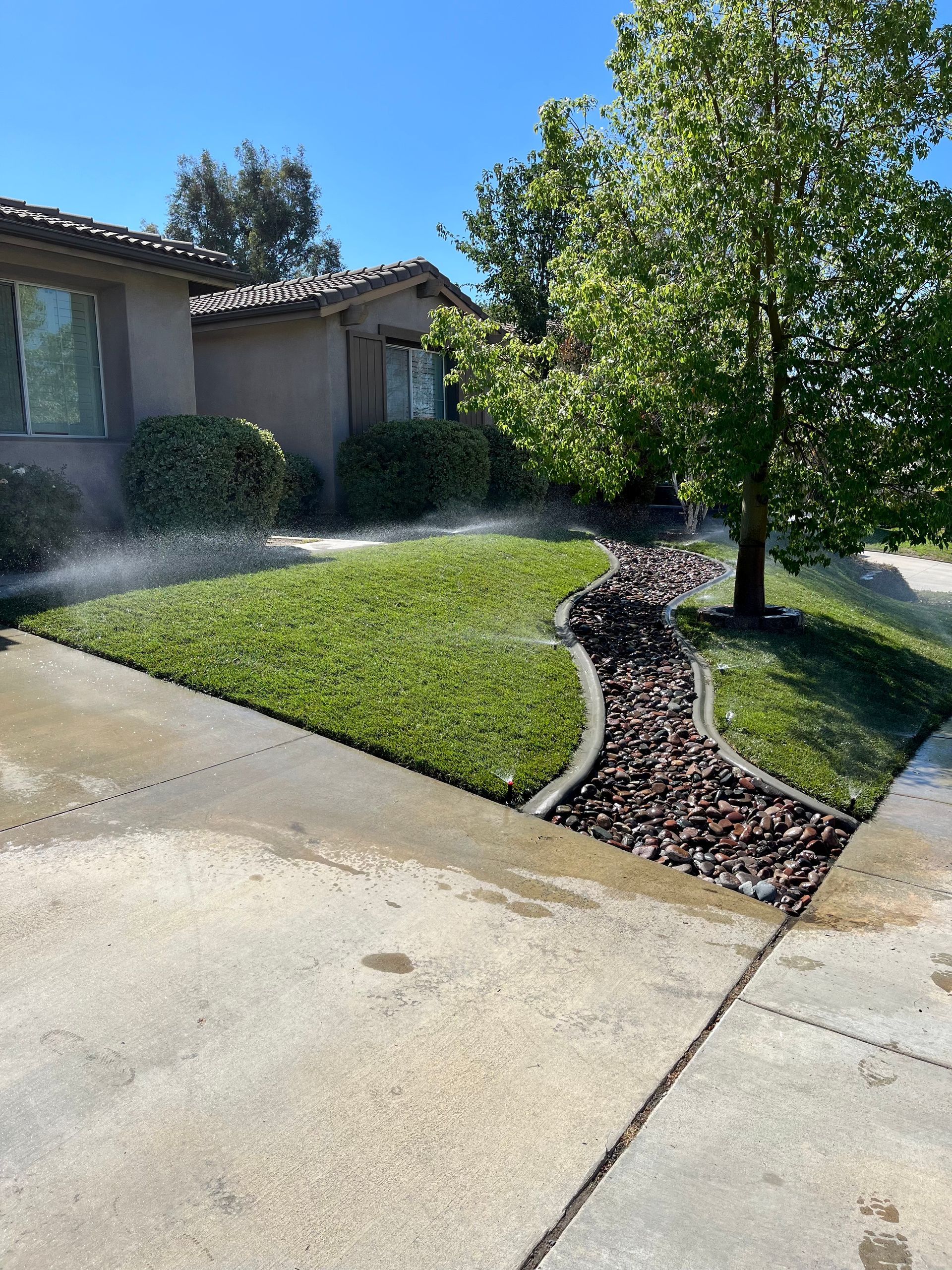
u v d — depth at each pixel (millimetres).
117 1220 2246
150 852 4074
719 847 4789
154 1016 3008
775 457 8758
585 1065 2920
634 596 10273
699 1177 2486
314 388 14414
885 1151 2607
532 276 19078
